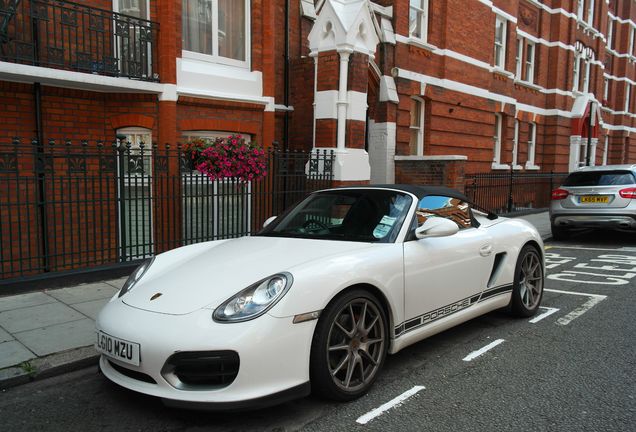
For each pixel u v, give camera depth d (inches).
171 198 279.6
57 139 278.7
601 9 953.5
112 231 300.0
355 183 383.6
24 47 261.1
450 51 559.2
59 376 153.8
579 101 876.6
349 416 125.8
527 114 775.1
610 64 1077.8
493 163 687.7
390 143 485.7
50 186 275.9
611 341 181.3
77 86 275.0
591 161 946.1
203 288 127.4
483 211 213.3
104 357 132.7
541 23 791.1
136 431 120.3
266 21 349.1
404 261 148.0
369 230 158.6
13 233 264.7
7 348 165.3
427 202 172.1
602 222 385.4
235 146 278.4
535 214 618.5
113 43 292.5
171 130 298.5
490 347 175.2
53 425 123.7
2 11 243.6
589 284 270.5
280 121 426.3
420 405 131.8
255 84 347.6
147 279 147.3
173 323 116.8
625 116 1143.6
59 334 178.4
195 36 322.3
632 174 381.4
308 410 128.8
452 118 575.5
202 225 280.4
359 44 381.4
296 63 428.1
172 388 113.9
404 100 501.0
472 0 591.5
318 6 428.1
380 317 140.2
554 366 158.2
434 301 159.2
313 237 161.9
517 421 123.4
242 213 297.3
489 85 641.6
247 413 127.5
